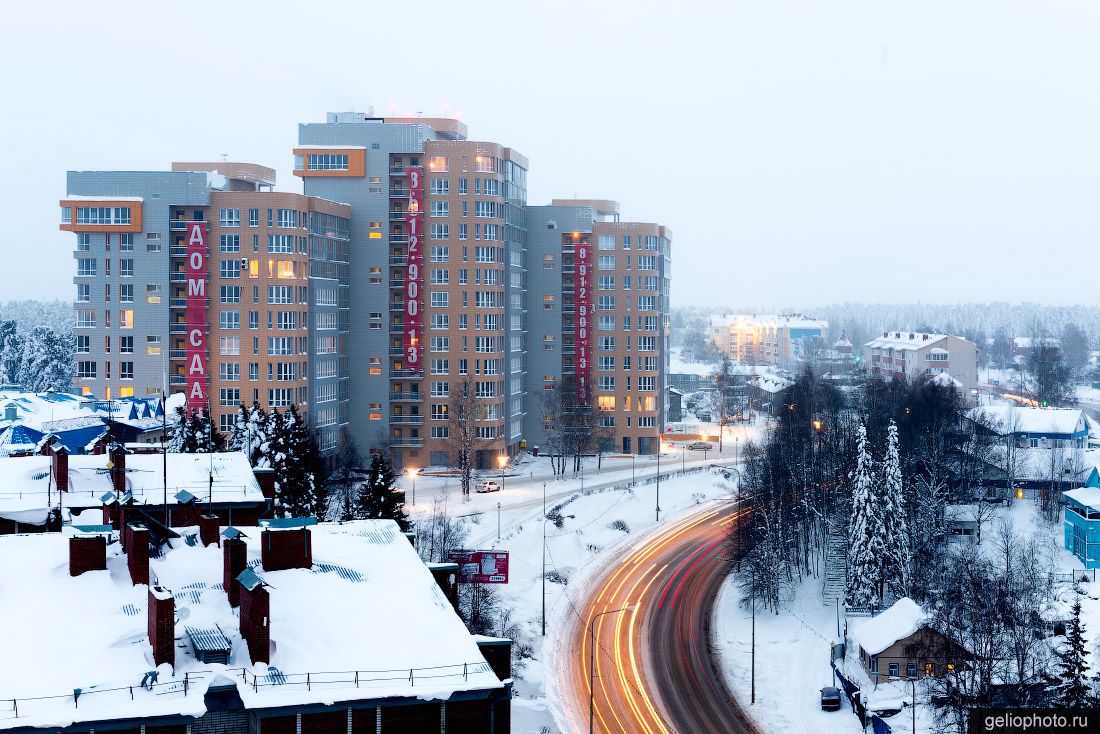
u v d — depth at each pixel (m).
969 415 187.88
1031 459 171.88
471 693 54.44
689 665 115.50
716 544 162.00
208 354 185.50
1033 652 102.94
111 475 85.94
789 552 144.75
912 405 183.00
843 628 122.44
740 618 130.12
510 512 170.62
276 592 62.34
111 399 174.12
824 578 139.62
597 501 182.50
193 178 185.50
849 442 158.25
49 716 49.56
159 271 187.62
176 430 141.88
